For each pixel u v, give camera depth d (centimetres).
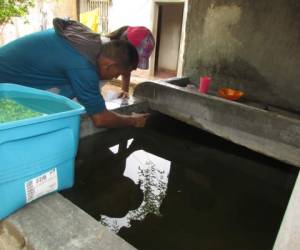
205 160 288
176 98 323
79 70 184
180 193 232
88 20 729
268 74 337
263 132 269
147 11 692
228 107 288
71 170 158
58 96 167
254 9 331
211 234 189
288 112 314
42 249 118
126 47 190
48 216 135
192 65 405
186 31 400
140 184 235
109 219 188
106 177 237
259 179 266
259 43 336
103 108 204
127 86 340
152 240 176
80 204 197
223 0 354
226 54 367
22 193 135
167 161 280
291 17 306
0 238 132
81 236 125
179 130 341
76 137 155
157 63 779
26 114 148
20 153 126
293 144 252
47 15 786
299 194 70
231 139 294
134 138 312
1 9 487
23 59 191
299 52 308
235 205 226
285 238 74
